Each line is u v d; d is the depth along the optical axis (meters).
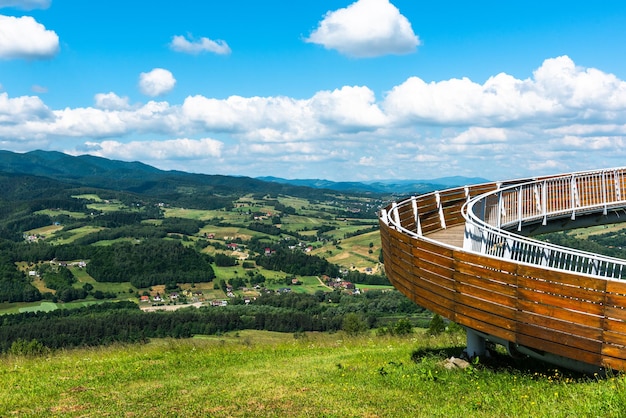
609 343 7.17
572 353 7.57
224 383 10.47
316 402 8.45
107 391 9.96
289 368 12.13
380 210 13.65
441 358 11.80
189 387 10.17
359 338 18.64
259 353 15.16
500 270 8.46
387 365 11.38
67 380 11.08
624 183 19.23
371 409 7.86
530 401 7.26
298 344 17.41
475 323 8.91
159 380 11.14
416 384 9.30
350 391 9.09
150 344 18.08
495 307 8.55
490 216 18.12
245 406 8.45
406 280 10.92
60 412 8.44
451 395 8.44
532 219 18.34
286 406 8.34
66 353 15.82
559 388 7.88
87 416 8.16
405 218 15.93
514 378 9.05
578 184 19.58
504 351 11.89
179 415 8.07
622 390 6.40
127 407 8.67
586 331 7.39
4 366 13.17
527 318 8.09
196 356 14.50
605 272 8.10
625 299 7.00
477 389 8.69
